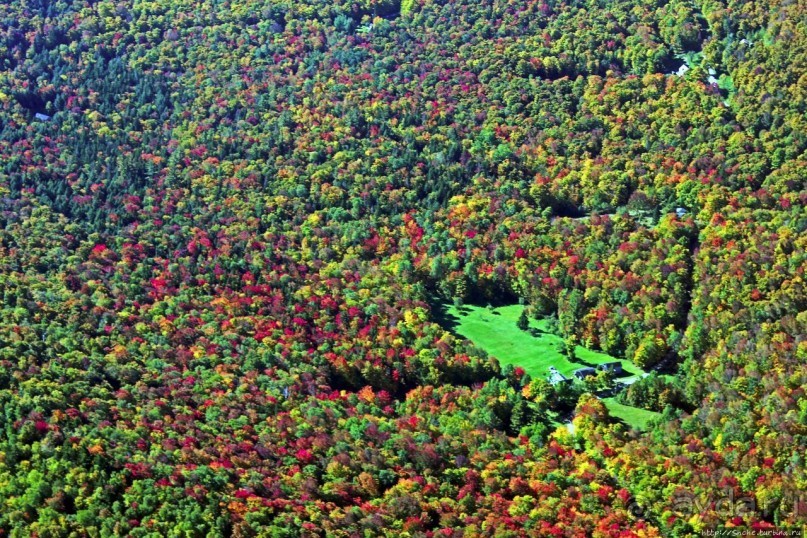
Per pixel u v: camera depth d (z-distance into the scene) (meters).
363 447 194.88
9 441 179.62
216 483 178.50
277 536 168.75
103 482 173.88
